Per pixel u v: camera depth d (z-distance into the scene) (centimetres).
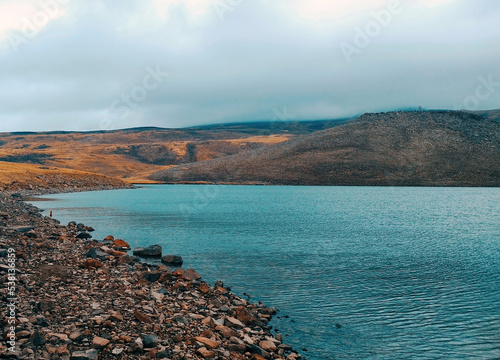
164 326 1280
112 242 3166
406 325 1553
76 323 1188
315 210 7731
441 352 1323
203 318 1423
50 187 12750
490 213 7256
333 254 3095
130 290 1658
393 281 2234
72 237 3016
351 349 1332
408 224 5403
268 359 1177
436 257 3006
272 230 4581
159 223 5184
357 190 18200
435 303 1833
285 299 1870
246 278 2270
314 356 1273
